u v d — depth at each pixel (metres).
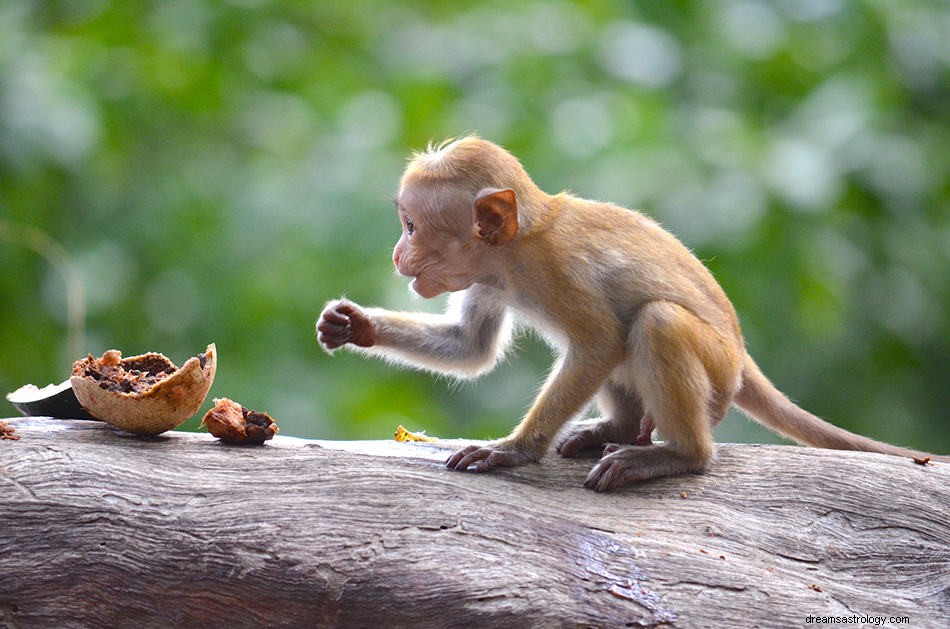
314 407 14.77
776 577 7.14
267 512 6.93
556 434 8.35
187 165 16.58
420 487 7.27
